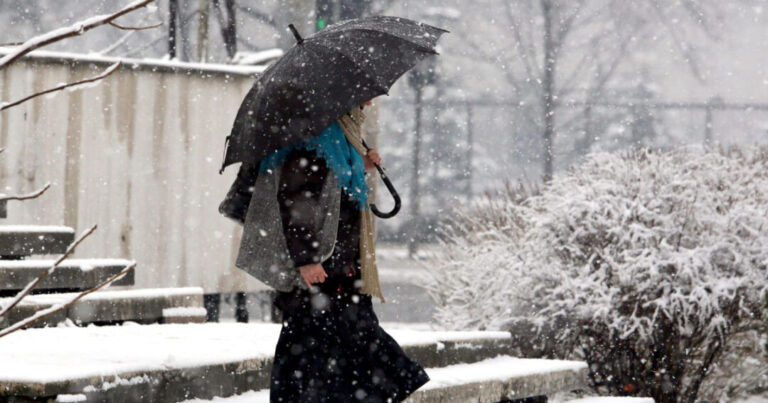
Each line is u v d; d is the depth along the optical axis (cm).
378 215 1559
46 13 9994
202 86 3450
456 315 3102
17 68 3094
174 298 2406
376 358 1499
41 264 2266
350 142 1485
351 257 1478
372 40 1540
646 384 2752
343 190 1473
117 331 2084
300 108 1420
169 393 1531
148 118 3347
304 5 4391
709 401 2886
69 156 3191
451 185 14850
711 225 2736
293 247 1391
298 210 1398
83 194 3219
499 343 2312
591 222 2769
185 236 3416
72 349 1703
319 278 1411
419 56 1559
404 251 12606
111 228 3272
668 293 2667
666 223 2703
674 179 2791
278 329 2197
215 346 1825
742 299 2645
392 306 6188
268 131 1421
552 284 2778
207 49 4412
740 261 2644
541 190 3250
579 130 14088
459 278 3206
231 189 1574
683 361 2722
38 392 1315
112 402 1419
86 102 3222
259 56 4022
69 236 2503
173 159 3397
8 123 3084
